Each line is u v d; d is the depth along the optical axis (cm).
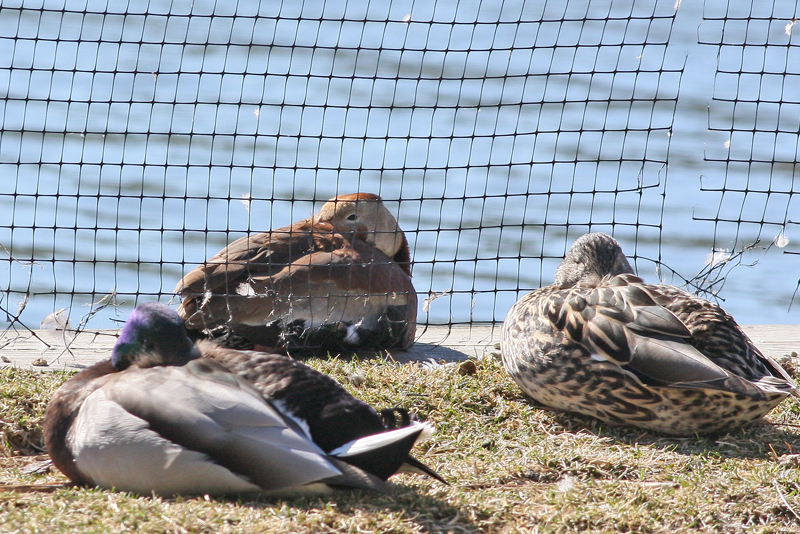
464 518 668
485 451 835
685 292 916
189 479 638
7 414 854
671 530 680
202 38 3338
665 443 852
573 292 912
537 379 904
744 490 727
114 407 662
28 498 673
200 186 2153
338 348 1151
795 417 920
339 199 1268
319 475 606
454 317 1670
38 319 1538
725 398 829
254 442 623
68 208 1977
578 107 2673
